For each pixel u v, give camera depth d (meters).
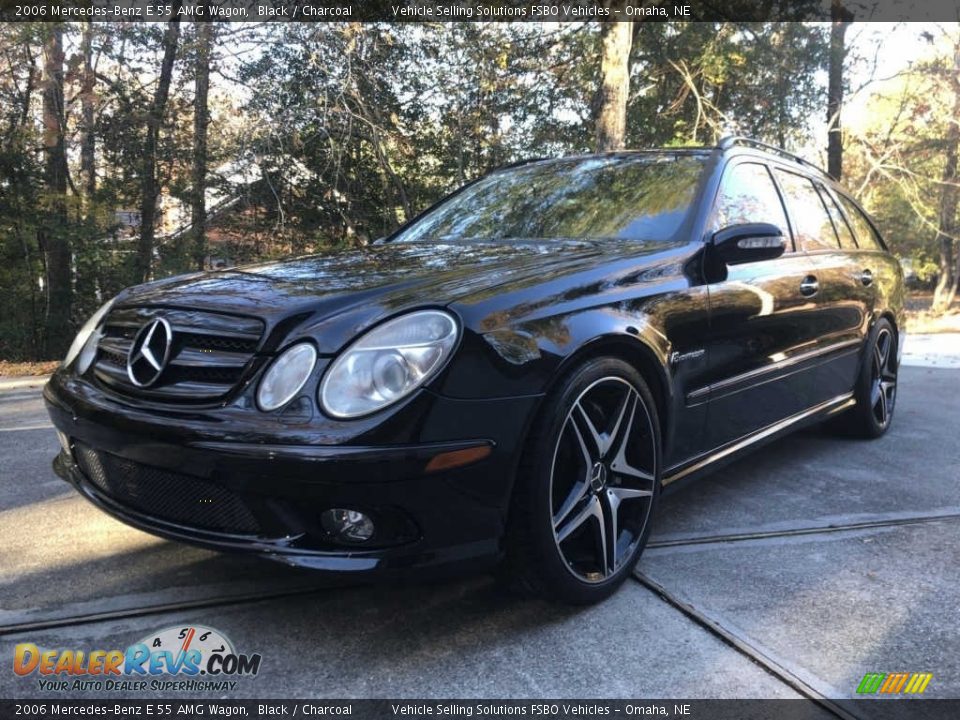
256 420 1.80
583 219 3.09
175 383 1.99
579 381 2.08
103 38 12.15
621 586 2.36
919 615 2.18
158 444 1.88
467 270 2.27
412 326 1.86
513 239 3.02
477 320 1.90
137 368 2.07
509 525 2.00
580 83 13.91
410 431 1.76
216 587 2.32
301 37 12.30
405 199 13.65
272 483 1.76
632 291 2.35
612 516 2.25
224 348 1.96
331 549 1.83
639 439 2.37
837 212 4.22
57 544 2.67
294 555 1.81
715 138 13.99
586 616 2.16
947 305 19.61
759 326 2.95
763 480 3.59
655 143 15.41
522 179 3.67
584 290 2.21
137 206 12.94
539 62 13.68
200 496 1.93
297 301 2.00
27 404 6.08
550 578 2.06
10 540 2.71
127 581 2.36
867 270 4.17
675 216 2.89
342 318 1.91
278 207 13.52
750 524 2.96
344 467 1.71
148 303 2.21
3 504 3.13
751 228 2.62
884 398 4.48
